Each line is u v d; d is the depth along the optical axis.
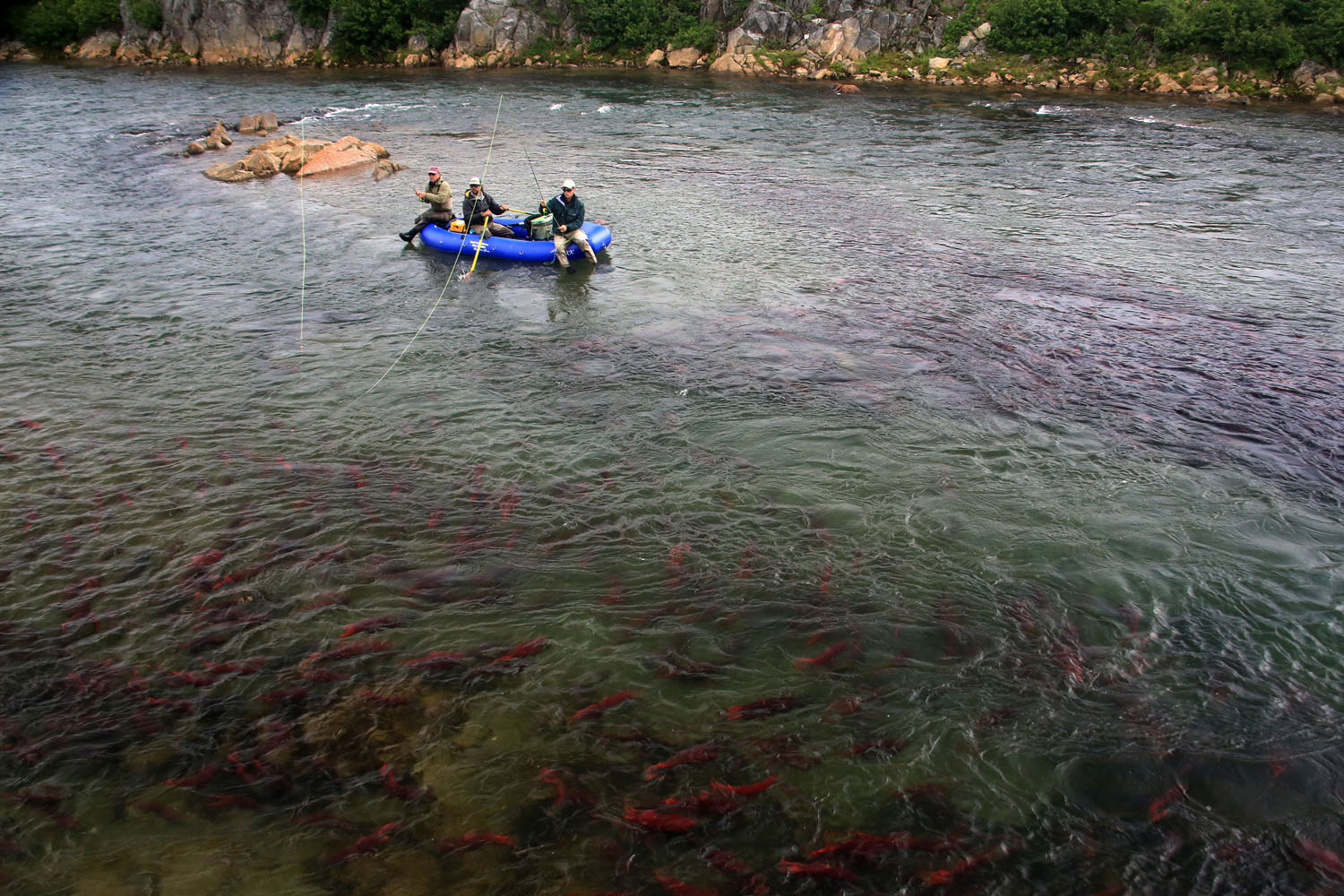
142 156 26.95
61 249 18.14
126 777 6.16
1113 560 8.64
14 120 32.31
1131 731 6.63
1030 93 41.50
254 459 10.37
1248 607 7.99
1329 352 13.42
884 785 6.17
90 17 53.22
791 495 9.77
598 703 6.87
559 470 10.24
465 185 23.94
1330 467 10.30
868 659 7.35
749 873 5.54
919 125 33.09
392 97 39.69
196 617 7.74
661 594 8.14
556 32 50.94
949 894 5.43
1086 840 5.79
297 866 5.54
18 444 10.55
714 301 15.77
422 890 5.39
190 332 14.17
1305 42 40.00
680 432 11.14
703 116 35.22
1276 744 6.52
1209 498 9.69
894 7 47.06
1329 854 5.70
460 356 13.44
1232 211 21.50
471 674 7.16
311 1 50.44
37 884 5.41
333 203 22.12
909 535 9.05
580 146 29.42
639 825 5.85
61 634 7.50
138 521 9.07
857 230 19.98
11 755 6.31
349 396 12.04
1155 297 15.78
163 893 5.35
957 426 11.27
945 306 15.38
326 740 6.48
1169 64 42.09
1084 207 21.89
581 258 18.22
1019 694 7.00
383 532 8.99
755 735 6.59
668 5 50.16
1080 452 10.62
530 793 6.07
